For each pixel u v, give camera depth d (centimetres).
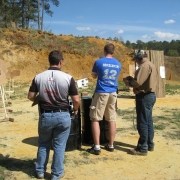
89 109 621
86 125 629
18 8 4238
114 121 582
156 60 1391
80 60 2608
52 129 439
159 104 1193
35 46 2578
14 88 1797
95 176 470
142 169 499
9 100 1295
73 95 439
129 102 1252
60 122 427
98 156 562
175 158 552
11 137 689
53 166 447
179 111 1030
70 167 505
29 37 2644
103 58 559
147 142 586
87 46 2780
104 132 629
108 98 560
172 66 4619
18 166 507
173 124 826
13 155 566
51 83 427
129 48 3136
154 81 544
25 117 919
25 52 2508
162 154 573
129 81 549
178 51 8338
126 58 2830
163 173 482
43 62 2497
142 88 548
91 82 2261
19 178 458
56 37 2803
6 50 2453
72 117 576
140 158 552
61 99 431
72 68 2536
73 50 2656
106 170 495
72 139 584
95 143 571
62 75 432
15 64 2403
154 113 993
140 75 534
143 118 558
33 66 2441
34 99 446
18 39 2586
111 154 573
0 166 502
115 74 559
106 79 554
